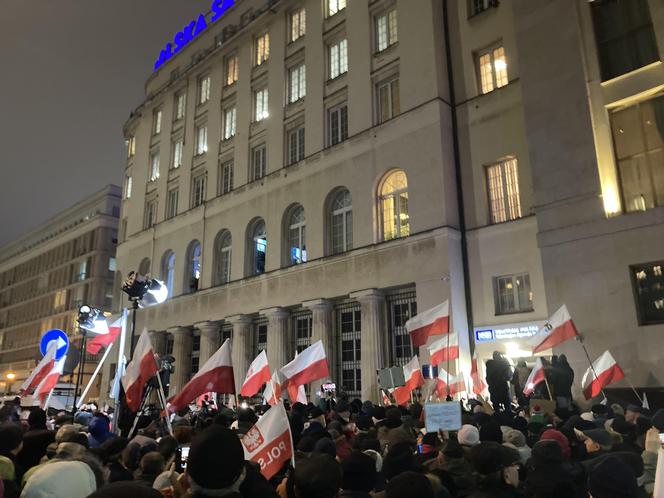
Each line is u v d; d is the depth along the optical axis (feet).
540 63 58.65
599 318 50.11
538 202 56.24
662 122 50.55
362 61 82.48
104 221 219.41
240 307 93.30
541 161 56.70
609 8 55.31
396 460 15.85
